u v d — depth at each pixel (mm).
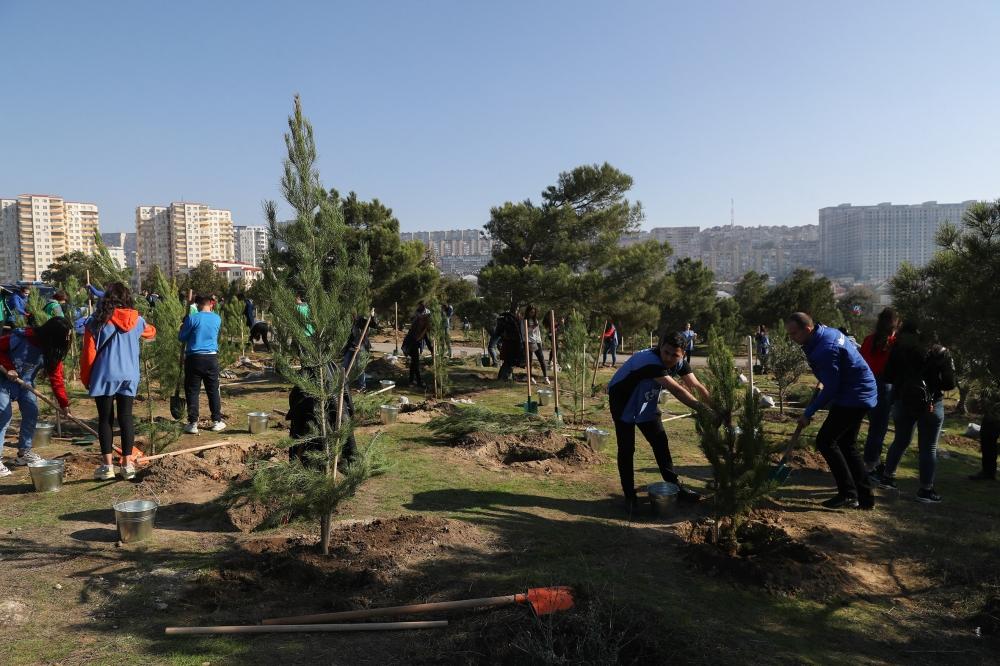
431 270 30078
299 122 4355
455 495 6145
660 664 3318
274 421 9500
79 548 4703
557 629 3498
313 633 3568
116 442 7832
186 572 4277
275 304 4273
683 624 3729
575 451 7738
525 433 8641
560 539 5078
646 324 25656
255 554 4570
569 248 24656
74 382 11711
